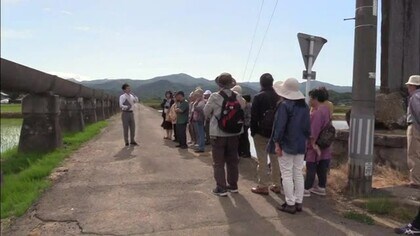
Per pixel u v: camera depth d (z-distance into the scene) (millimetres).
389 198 5973
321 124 6266
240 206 5957
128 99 12211
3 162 8414
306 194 6422
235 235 4867
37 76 8797
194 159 9883
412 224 4965
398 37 9445
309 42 7762
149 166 8898
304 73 7789
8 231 4906
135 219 5367
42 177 7531
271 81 6496
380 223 5344
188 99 13219
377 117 9078
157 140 13906
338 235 4910
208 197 6418
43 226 5086
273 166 6637
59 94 12273
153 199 6289
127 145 12211
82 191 6695
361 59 6266
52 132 10297
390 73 9430
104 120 25109
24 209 5590
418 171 6742
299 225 5215
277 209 5824
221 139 6441
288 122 5594
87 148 11539
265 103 6398
